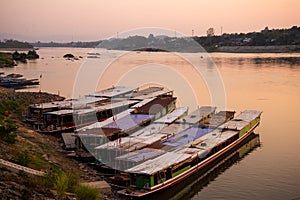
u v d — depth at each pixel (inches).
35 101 3243.1
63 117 2384.4
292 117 2839.6
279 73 5511.8
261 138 2346.2
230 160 1998.0
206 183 1707.7
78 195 1257.4
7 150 1573.6
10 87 4554.6
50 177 1339.8
